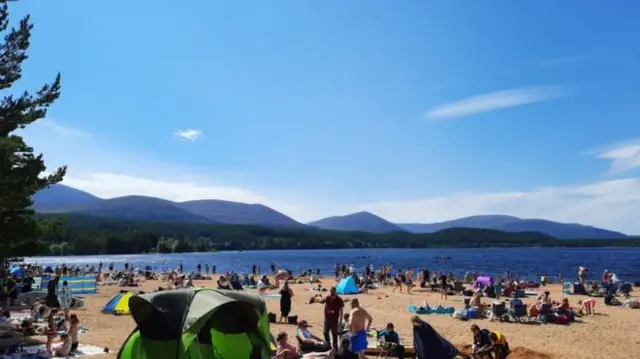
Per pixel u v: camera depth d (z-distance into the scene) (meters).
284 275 47.31
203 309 8.60
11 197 14.88
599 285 35.44
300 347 14.01
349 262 124.38
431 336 11.61
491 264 102.75
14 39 17.03
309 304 28.75
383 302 29.20
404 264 106.38
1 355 13.45
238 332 9.41
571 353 15.07
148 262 132.62
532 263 106.00
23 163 16.92
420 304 27.91
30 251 16.55
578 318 23.39
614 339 17.62
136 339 8.68
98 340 16.05
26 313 21.89
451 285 36.41
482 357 12.90
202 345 8.72
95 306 26.30
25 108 16.39
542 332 19.14
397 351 13.19
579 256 152.25
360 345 12.45
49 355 13.50
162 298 8.84
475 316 22.62
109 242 185.12
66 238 173.50
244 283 43.19
